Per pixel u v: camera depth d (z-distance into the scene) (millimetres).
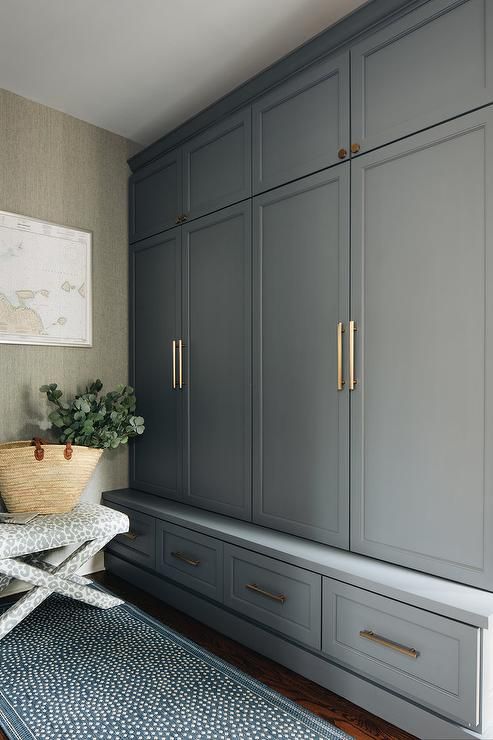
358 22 1989
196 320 2814
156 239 3094
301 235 2244
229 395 2609
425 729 1616
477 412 1678
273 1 2078
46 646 2186
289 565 2033
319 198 2170
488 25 1646
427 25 1804
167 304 3023
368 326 1982
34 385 2875
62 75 2621
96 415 2725
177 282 2938
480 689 1488
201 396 2779
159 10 2139
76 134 3066
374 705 1756
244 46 2387
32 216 2869
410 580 1743
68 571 2359
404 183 1870
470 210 1693
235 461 2572
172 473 2975
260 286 2436
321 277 2162
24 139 2836
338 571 1850
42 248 2896
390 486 1912
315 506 2184
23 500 2410
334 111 2109
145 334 3199
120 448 3303
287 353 2307
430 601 1587
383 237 1934
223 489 2643
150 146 3107
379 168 1948
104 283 3209
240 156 2549
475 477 1683
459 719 1527
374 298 1963
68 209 3029
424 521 1811
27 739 1608
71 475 2455
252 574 2197
